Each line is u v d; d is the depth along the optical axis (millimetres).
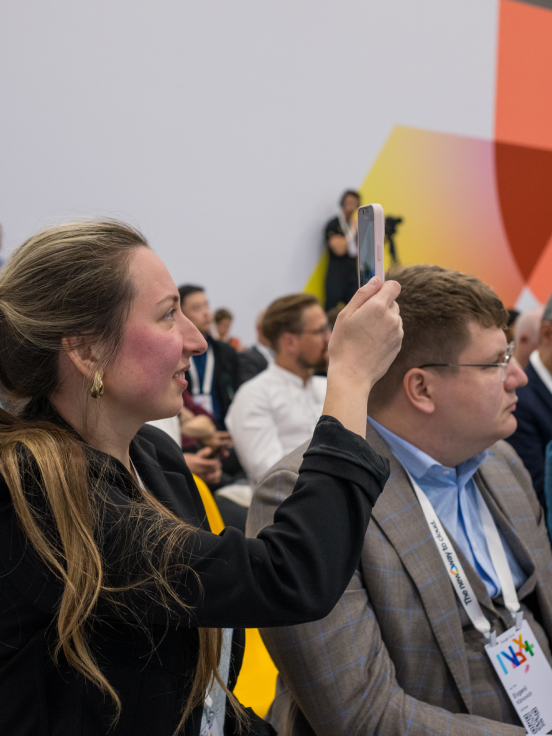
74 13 5246
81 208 5344
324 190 6461
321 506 653
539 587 1165
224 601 619
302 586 627
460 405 1052
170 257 5781
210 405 4109
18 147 5113
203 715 808
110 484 688
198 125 5832
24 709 637
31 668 636
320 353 2881
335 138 6469
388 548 1015
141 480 823
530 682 1036
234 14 5906
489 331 1047
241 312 6137
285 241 6297
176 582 618
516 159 7469
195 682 712
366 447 693
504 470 1260
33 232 817
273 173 6207
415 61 6812
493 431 1071
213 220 5957
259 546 641
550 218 7707
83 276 672
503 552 1152
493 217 7367
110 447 733
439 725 921
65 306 671
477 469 1213
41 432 665
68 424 715
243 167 6059
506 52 7297
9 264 718
